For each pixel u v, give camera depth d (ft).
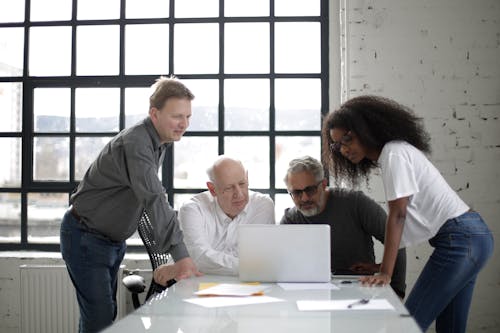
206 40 13.50
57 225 13.70
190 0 13.52
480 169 12.28
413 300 7.45
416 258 12.25
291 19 13.29
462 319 7.63
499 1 12.32
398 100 12.42
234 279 7.41
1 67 13.87
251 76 13.35
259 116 13.42
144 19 13.52
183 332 4.45
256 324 4.73
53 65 13.80
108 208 8.69
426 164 7.30
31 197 13.71
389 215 7.17
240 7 13.44
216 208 9.13
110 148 8.46
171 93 8.29
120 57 13.56
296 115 13.34
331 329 4.53
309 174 9.10
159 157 8.84
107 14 13.71
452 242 7.20
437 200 7.24
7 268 13.06
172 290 6.48
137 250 13.39
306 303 5.62
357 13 12.53
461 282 7.27
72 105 13.69
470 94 12.34
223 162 8.87
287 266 7.01
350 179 8.25
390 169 7.13
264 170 13.35
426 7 12.42
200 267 8.07
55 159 13.76
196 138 13.47
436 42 12.39
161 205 7.82
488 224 12.23
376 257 12.19
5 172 13.84
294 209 9.80
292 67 13.35
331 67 13.12
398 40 12.46
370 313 5.15
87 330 8.95
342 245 9.39
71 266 8.93
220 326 4.65
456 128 12.34
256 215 9.18
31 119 13.76
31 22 13.79
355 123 7.59
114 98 13.65
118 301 12.32
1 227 13.80
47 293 12.51
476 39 12.34
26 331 12.55
